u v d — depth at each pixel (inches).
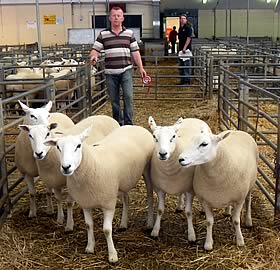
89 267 155.1
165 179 163.8
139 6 1087.0
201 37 1280.8
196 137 145.8
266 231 174.7
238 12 1266.0
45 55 645.3
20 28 1085.1
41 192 222.4
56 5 1071.0
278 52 583.8
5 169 192.4
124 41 287.1
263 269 151.0
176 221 188.7
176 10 1246.3
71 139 141.8
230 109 362.0
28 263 157.9
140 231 180.4
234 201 160.7
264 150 277.0
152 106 457.1
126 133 181.8
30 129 168.4
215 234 175.5
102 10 1077.1
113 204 157.9
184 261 157.2
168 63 981.8
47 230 182.7
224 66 383.2
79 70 348.8
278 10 1189.7
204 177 152.9
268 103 416.8
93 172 149.2
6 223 187.3
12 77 407.8
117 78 293.9
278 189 181.9
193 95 510.3
